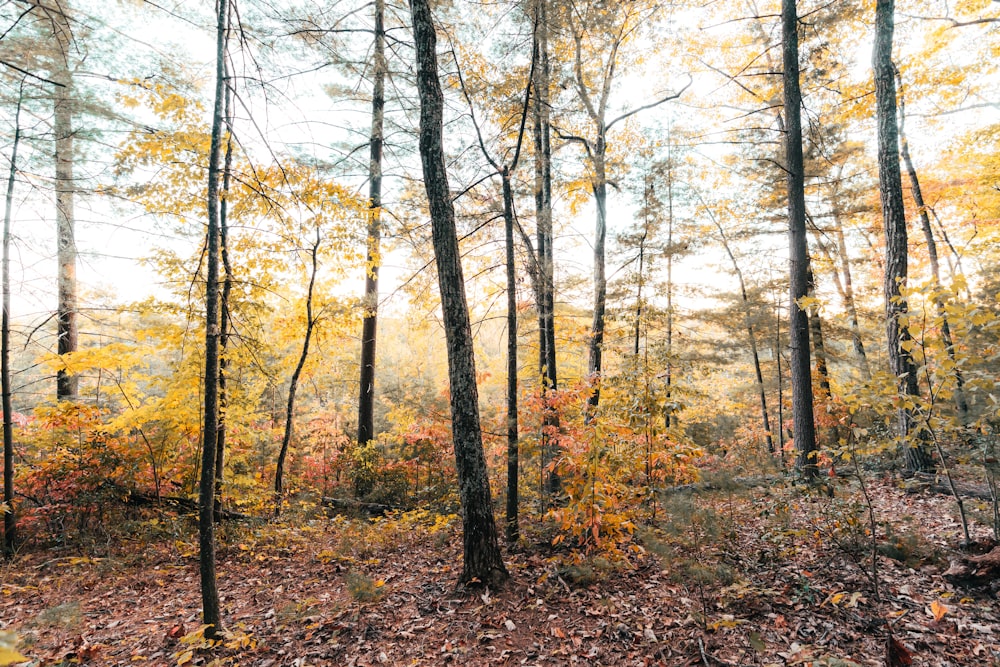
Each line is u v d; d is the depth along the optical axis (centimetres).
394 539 724
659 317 1295
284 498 892
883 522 497
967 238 1404
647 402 652
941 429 456
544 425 727
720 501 629
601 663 369
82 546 717
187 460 876
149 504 857
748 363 1847
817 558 475
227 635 409
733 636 372
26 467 835
